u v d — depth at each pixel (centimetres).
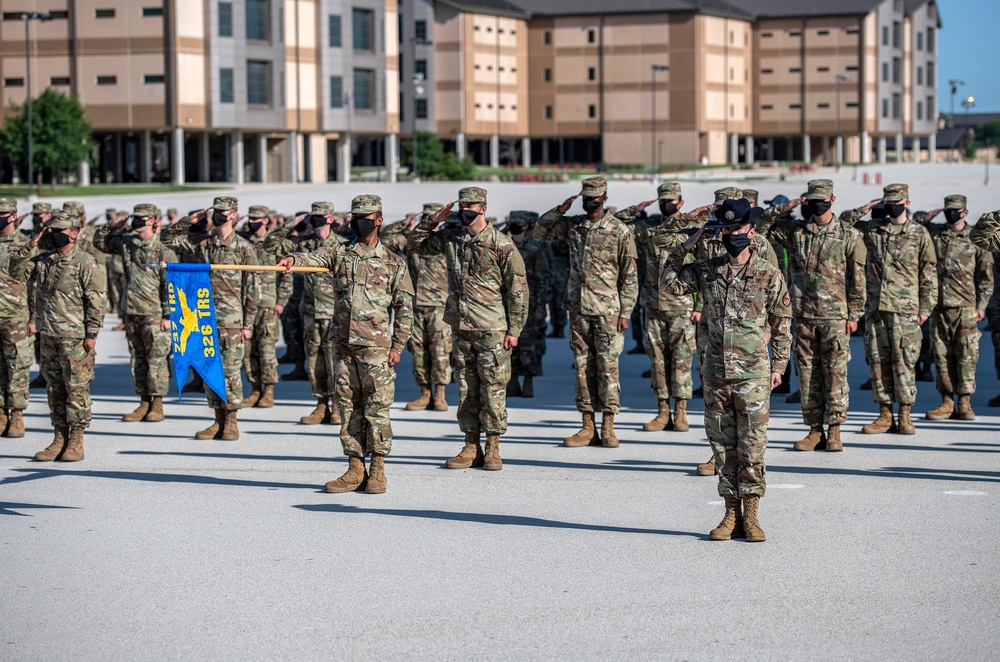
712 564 918
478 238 1252
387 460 1328
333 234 1631
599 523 1044
